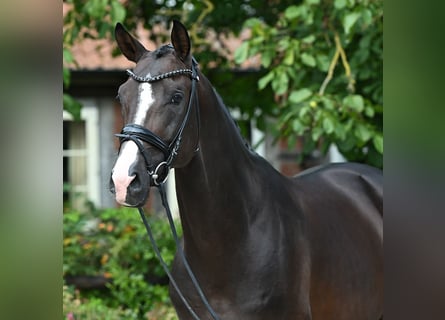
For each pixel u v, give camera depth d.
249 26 7.92
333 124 7.12
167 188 13.62
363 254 5.29
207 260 4.41
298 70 7.96
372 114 7.37
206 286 4.47
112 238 9.03
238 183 4.45
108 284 8.67
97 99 13.97
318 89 7.89
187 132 4.11
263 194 4.61
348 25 7.12
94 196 13.97
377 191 5.82
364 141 7.40
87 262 9.03
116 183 3.78
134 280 8.58
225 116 4.50
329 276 4.86
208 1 9.00
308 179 5.54
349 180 5.82
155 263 8.93
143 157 3.88
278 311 4.41
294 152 13.97
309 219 4.89
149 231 4.43
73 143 14.11
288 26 8.47
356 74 7.99
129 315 8.24
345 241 5.14
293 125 7.31
